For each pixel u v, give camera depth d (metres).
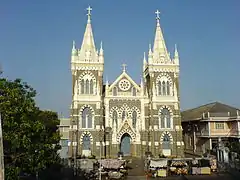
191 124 105.88
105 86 94.88
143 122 92.94
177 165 72.69
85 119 89.12
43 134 42.38
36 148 40.19
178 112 92.19
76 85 89.62
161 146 90.25
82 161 75.38
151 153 89.06
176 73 93.94
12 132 35.84
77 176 68.19
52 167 66.56
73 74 90.19
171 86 93.38
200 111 105.50
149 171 71.75
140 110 93.38
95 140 88.19
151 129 90.75
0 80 37.88
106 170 69.38
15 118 36.53
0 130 23.52
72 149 86.56
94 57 91.81
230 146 76.06
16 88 38.50
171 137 91.06
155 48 95.94
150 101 92.69
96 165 72.25
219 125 92.62
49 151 45.00
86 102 89.25
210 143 92.00
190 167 72.44
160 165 71.75
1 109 35.00
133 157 89.88
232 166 72.81
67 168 73.19
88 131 88.25
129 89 93.81
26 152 38.50
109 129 91.00
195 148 101.69
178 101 92.56
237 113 88.38
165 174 68.88
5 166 35.91
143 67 101.88
